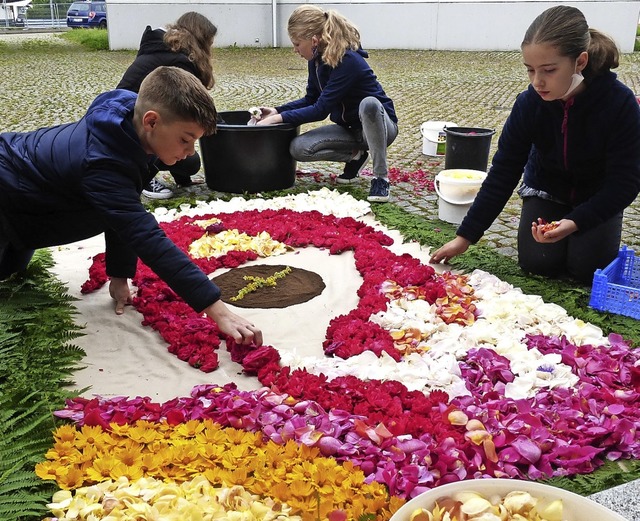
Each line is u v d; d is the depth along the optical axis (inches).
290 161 225.1
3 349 110.3
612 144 134.6
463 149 224.7
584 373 109.8
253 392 103.0
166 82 107.4
